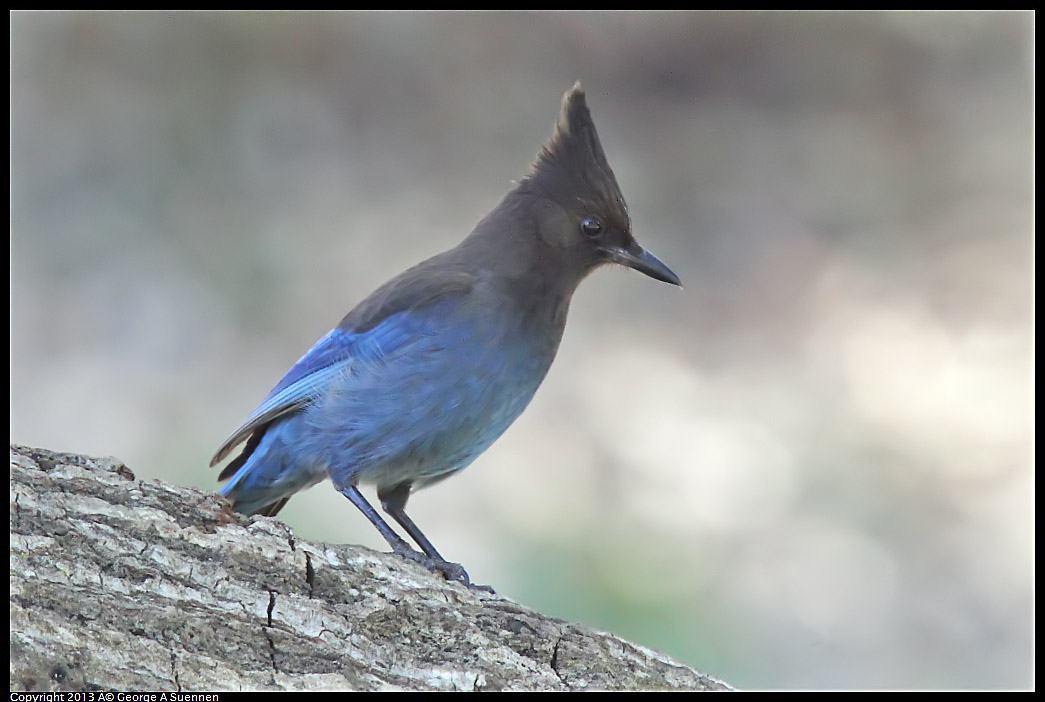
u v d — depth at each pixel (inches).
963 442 502.9
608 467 479.5
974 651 409.7
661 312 578.9
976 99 698.8
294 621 181.8
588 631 192.7
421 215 609.0
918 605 426.0
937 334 562.3
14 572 175.3
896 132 687.1
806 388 536.4
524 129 665.0
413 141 652.7
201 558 182.7
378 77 679.1
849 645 409.1
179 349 524.7
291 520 386.6
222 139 633.6
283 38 679.7
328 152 639.1
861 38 729.0
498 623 189.5
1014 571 443.2
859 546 453.7
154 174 606.9
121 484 185.3
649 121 685.3
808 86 708.0
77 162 601.6
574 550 416.5
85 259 557.9
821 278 599.2
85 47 647.8
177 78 650.2
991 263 596.7
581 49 712.4
